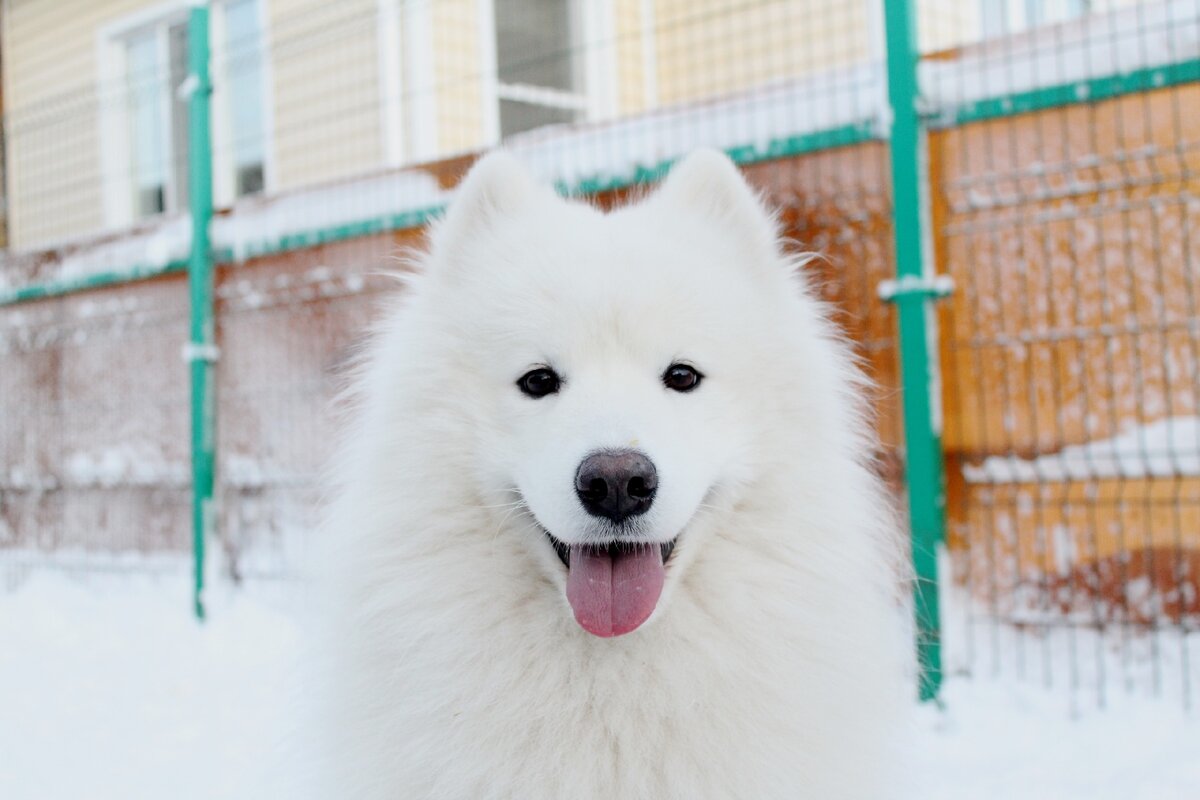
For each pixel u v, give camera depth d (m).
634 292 2.25
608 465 2.02
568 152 5.43
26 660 5.72
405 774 2.11
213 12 10.69
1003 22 7.79
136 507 7.42
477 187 2.58
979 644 4.54
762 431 2.33
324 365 6.22
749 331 2.37
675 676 2.11
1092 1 7.26
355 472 2.41
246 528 6.44
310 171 9.79
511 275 2.37
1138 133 4.26
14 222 11.72
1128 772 3.50
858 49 8.37
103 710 4.78
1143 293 4.30
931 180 4.60
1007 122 4.46
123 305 7.46
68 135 11.99
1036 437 4.50
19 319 8.06
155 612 6.52
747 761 2.10
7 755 4.20
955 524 4.62
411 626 2.17
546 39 10.04
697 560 2.21
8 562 7.91
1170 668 4.20
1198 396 4.21
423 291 2.57
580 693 2.11
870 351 4.66
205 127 6.49
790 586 2.22
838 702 2.17
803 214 4.83
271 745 3.76
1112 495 4.34
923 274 4.36
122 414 7.50
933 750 3.82
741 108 4.95
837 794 2.13
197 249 6.48
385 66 9.08
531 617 2.16
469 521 2.23
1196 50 4.01
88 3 11.92
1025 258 4.52
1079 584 4.40
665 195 2.69
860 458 2.55
